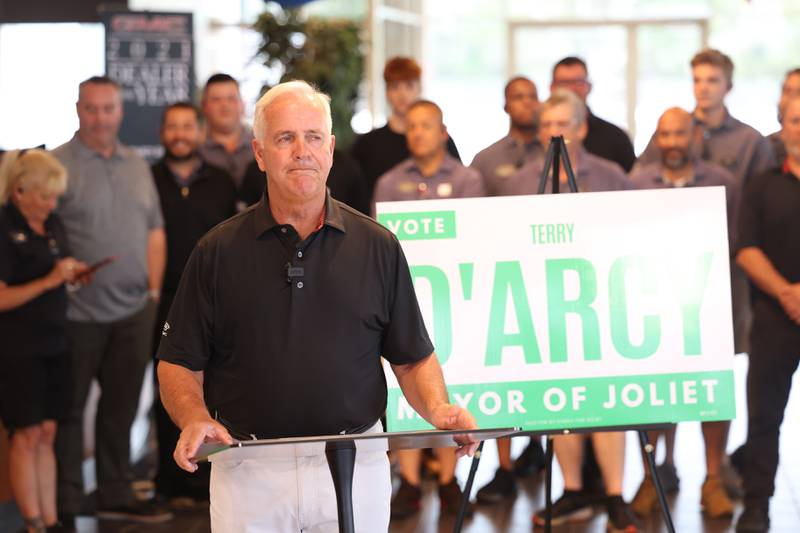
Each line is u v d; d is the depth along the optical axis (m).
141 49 10.55
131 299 6.54
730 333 4.34
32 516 5.86
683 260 4.33
